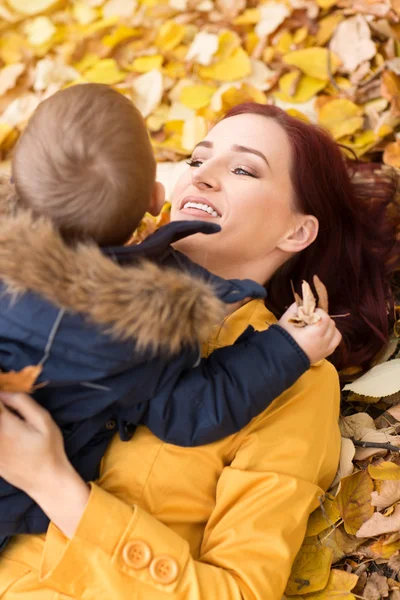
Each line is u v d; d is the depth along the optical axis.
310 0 2.35
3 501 1.12
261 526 1.19
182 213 1.45
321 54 2.26
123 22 2.53
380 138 2.10
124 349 1.04
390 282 1.90
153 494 1.21
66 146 1.06
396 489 1.38
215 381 1.17
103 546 1.11
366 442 1.50
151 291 1.01
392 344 1.73
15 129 2.35
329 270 1.70
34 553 1.17
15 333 1.03
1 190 1.18
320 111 2.15
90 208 1.06
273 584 1.15
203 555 1.19
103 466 1.22
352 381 1.72
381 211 1.86
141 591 1.10
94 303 1.00
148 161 1.11
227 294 1.13
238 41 2.37
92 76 2.44
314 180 1.55
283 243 1.52
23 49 2.57
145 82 2.32
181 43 2.47
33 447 1.08
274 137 1.51
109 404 1.11
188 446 1.19
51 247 1.00
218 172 1.46
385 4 2.25
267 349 1.20
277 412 1.30
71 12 2.65
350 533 1.37
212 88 2.31
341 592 1.30
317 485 1.34
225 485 1.23
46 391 1.11
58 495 1.10
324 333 1.22
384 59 2.23
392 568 1.36
